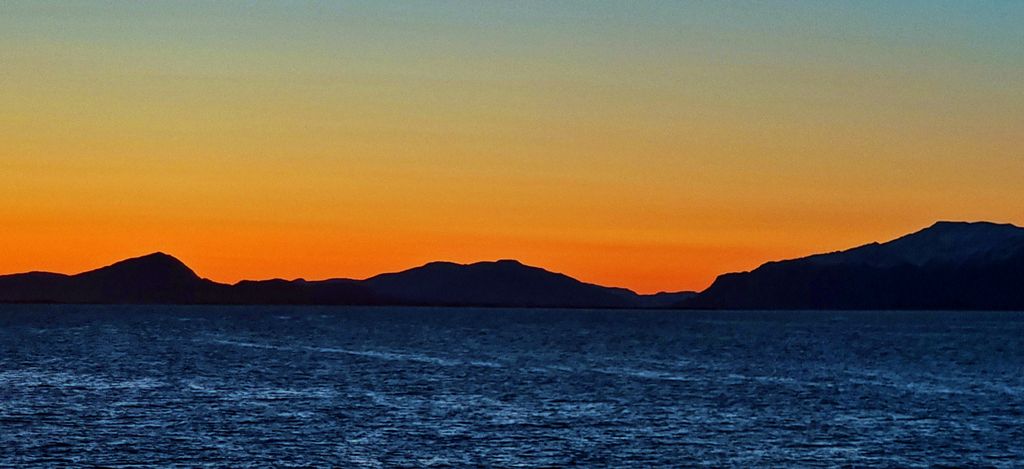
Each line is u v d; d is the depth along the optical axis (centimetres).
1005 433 7125
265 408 8169
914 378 11031
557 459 6225
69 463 6072
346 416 7738
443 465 6059
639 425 7369
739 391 9531
